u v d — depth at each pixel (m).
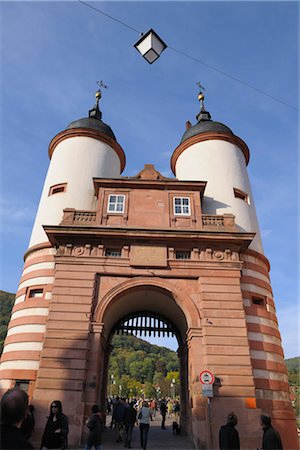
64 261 19.28
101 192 22.38
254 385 16.69
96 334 17.53
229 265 19.67
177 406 32.97
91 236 19.88
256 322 20.44
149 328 24.27
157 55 11.50
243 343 17.53
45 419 15.34
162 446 16.67
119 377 116.38
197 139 29.11
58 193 25.17
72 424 15.28
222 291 18.92
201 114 33.75
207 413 15.94
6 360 19.30
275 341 20.55
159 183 22.67
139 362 135.88
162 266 19.42
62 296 18.31
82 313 17.91
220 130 29.09
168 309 22.39
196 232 19.95
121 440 18.34
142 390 98.81
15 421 3.89
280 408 18.30
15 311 21.09
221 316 18.19
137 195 22.41
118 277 19.25
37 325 19.67
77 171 26.12
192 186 22.84
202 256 20.05
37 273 21.78
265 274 23.33
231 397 16.17
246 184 27.55
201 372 16.08
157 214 21.72
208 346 17.36
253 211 26.55
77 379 16.22
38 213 25.44
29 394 17.91
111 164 28.27
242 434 15.44
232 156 28.20
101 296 18.62
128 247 19.98
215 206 25.23
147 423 16.05
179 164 30.14
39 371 16.31
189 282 19.33
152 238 19.98
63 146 27.94
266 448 8.23
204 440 15.45
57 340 17.11
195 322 18.14
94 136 28.38
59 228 19.72
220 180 26.48
